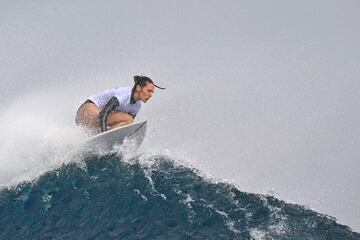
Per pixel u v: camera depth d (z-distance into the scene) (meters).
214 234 24.70
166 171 28.42
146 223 25.47
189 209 26.02
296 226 25.00
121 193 27.02
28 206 26.55
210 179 28.05
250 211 25.88
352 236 24.55
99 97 29.38
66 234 25.02
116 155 28.91
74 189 27.36
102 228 25.30
